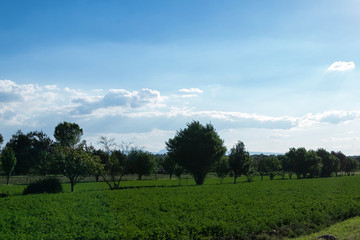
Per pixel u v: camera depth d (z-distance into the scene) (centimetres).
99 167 4425
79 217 1855
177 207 2320
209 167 5791
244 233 1588
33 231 1533
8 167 6122
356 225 1714
